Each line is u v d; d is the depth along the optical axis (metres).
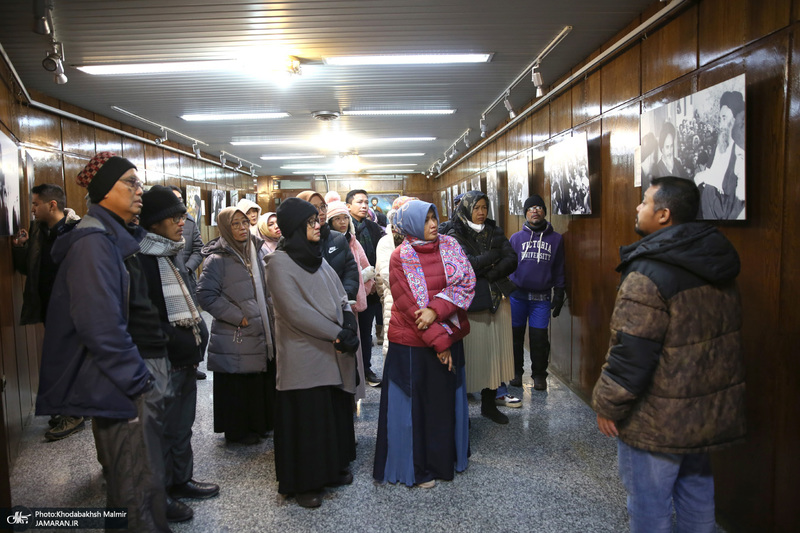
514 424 3.24
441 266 2.44
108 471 1.68
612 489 2.42
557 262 3.86
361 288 3.46
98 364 1.55
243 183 11.95
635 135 2.93
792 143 1.75
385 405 2.51
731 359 1.52
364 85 4.45
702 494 1.67
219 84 4.26
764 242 1.89
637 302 1.50
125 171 1.73
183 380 2.29
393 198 13.94
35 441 3.14
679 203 1.57
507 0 2.76
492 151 6.86
